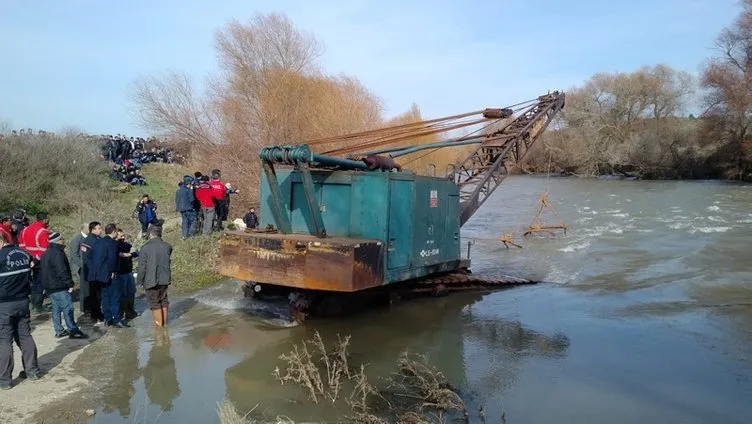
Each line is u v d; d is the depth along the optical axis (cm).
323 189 1000
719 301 1141
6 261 682
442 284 1217
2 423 600
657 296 1196
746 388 727
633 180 5156
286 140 2394
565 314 1077
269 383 736
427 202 1093
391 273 975
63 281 870
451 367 801
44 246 1024
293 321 1009
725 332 945
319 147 2375
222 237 978
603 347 884
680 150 5038
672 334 941
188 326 967
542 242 2020
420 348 882
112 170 2539
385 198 951
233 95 2491
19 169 2020
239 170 2336
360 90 2736
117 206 2061
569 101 5722
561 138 5728
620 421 638
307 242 884
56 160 2170
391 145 2372
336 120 2456
